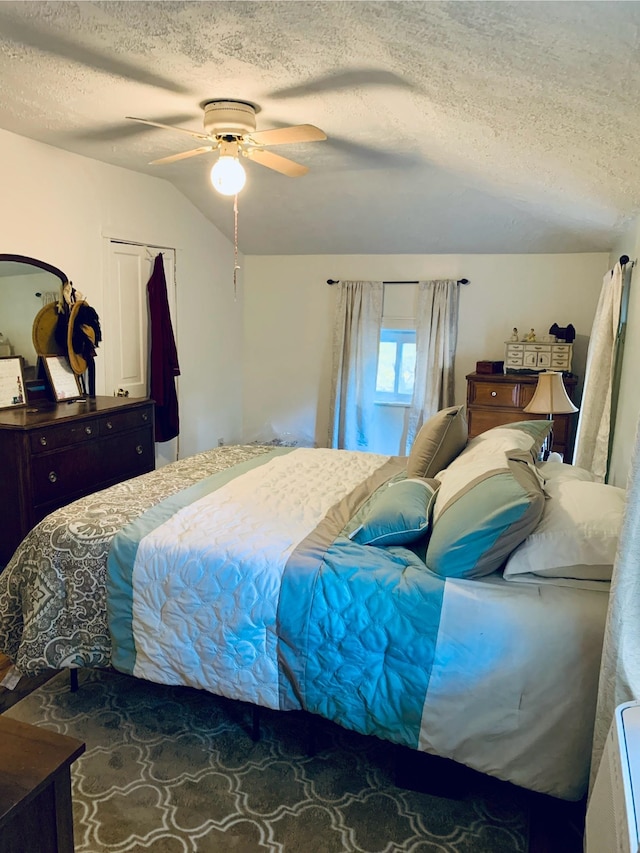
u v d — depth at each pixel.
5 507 3.02
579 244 4.63
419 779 1.87
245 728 2.16
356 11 1.45
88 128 3.18
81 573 2.11
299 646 1.87
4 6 1.77
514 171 2.92
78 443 3.26
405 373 5.45
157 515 2.27
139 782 1.89
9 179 3.34
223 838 1.69
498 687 1.68
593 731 1.61
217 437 5.63
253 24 1.71
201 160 3.93
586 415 3.38
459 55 1.54
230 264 5.53
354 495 2.54
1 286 3.33
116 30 1.87
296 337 5.73
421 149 3.17
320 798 1.84
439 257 5.17
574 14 1.13
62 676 2.46
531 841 1.68
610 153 2.03
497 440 2.59
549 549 1.81
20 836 1.01
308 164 3.85
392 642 1.77
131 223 4.26
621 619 1.34
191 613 1.98
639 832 0.90
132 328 4.39
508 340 5.03
